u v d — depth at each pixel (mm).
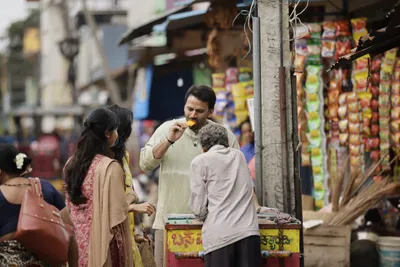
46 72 56844
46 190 5820
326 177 9516
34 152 24250
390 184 8266
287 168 7039
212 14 10609
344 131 9430
